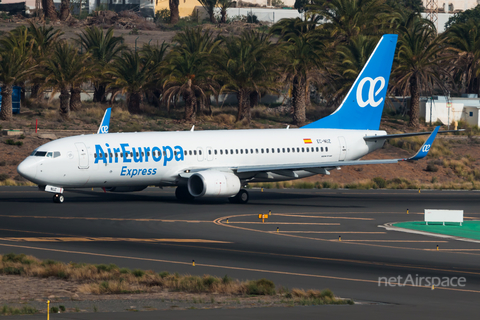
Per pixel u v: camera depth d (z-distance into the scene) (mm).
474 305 70375
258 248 111875
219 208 169500
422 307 68688
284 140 196125
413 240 125625
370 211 171000
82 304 68750
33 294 73812
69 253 102062
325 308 67188
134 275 83438
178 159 177375
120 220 143500
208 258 100125
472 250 115062
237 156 186750
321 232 133625
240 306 68125
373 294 76375
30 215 148125
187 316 62500
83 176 165875
